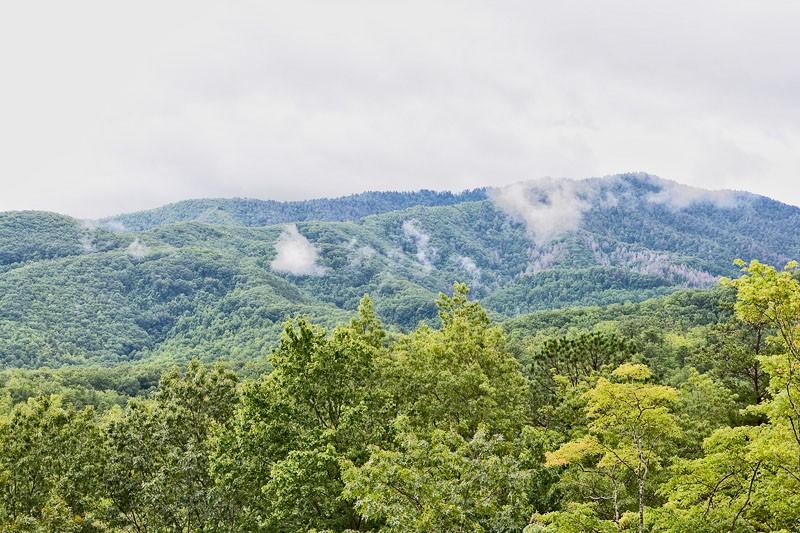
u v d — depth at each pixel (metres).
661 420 14.80
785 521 14.20
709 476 14.62
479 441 16.19
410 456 15.35
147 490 24.22
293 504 20.53
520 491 16.31
